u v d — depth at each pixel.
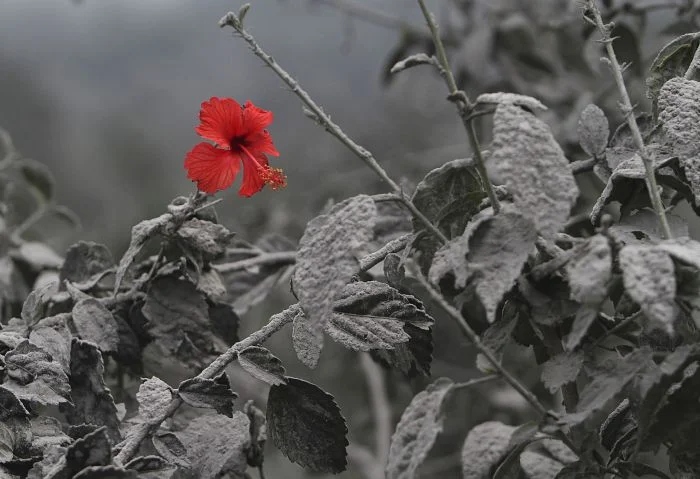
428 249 1.78
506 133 1.61
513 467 1.70
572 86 3.23
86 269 1.96
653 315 1.55
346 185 4.04
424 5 1.65
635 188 1.76
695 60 1.78
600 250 1.59
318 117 1.68
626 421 1.74
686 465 1.67
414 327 1.80
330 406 1.76
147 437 1.70
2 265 2.21
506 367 2.79
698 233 3.18
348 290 1.76
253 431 1.83
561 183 1.60
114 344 1.85
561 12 3.36
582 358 1.65
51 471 1.64
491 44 3.29
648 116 1.86
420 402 1.63
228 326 1.96
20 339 1.77
